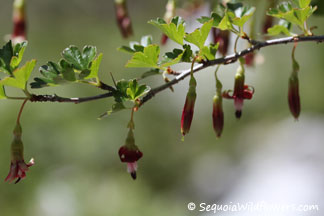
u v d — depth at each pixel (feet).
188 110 1.37
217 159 3.81
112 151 3.26
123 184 2.97
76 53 1.37
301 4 1.41
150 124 3.76
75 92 3.37
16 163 1.35
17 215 2.65
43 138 2.99
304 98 3.97
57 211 2.68
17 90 3.10
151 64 1.38
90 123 3.26
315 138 3.51
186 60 1.38
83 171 3.02
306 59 4.04
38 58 4.08
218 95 1.41
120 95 1.37
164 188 3.57
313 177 3.05
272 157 3.55
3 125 2.93
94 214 2.67
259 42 1.41
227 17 1.40
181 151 3.84
